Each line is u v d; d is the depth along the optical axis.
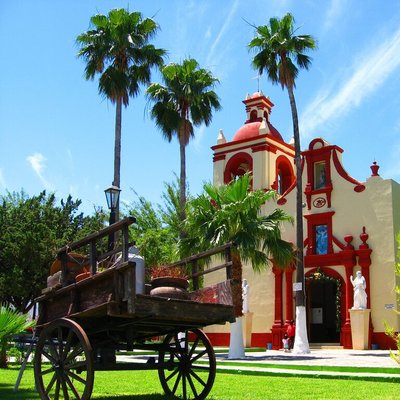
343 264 29.41
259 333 31.19
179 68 29.12
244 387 10.53
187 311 7.41
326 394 9.34
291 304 30.48
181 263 9.08
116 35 27.78
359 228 29.72
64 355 7.45
